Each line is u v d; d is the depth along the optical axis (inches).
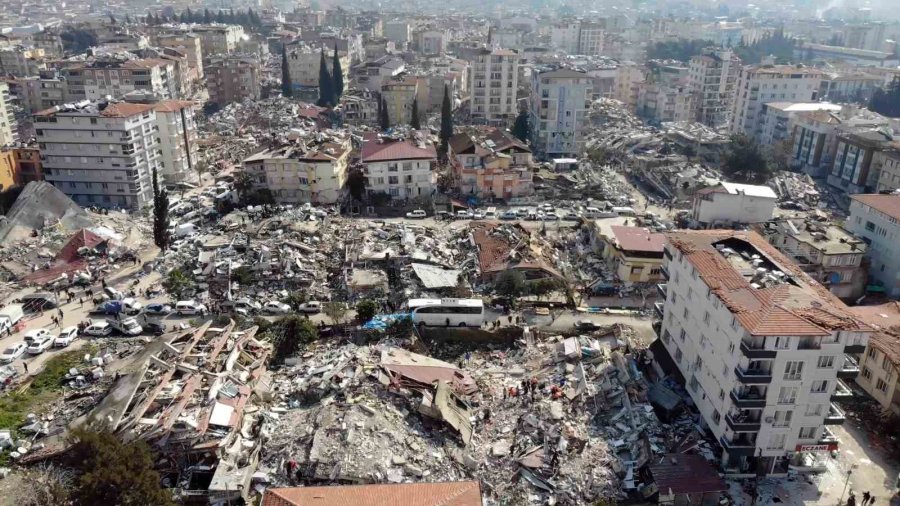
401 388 3139.8
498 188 6284.5
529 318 4109.3
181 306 4141.2
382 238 5032.0
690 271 3245.6
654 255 4515.3
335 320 3976.4
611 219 5625.0
